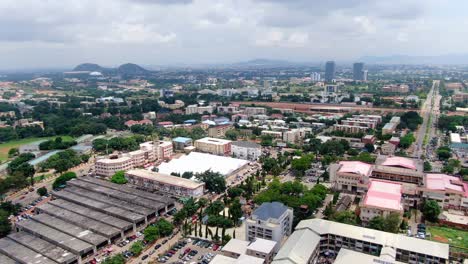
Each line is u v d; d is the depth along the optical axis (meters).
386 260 167.62
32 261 186.38
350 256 170.25
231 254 183.75
